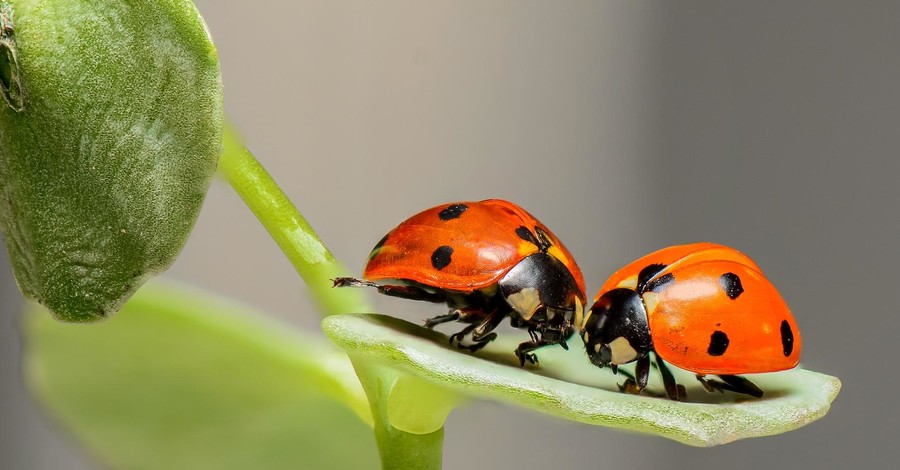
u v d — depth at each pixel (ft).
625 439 0.48
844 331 0.52
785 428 0.25
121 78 0.25
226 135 0.27
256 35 0.52
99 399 0.29
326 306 0.28
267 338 0.29
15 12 0.25
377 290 0.28
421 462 0.27
